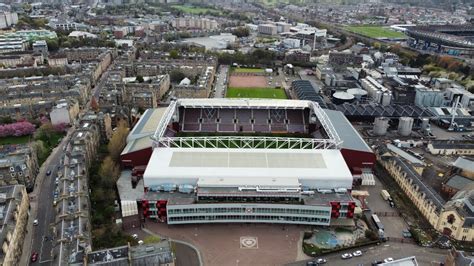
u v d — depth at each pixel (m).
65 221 172.00
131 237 186.75
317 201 199.00
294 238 192.00
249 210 197.62
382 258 178.88
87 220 175.62
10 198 186.38
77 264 146.50
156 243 164.38
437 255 181.75
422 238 192.88
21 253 177.12
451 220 192.00
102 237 184.00
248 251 182.25
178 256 178.00
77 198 188.88
